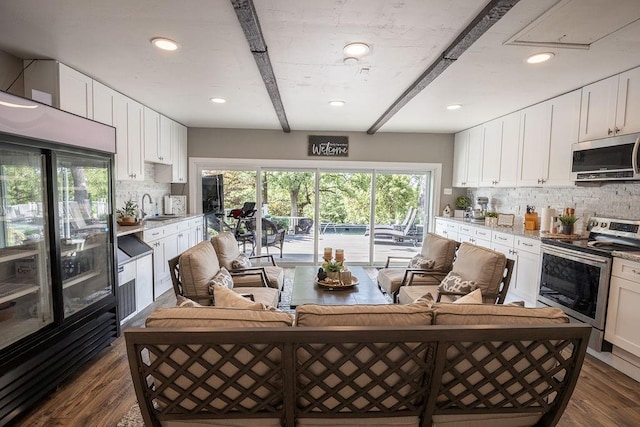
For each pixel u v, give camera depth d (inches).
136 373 49.2
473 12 73.0
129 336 47.1
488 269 99.9
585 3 67.9
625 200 117.7
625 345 94.4
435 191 225.6
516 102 144.6
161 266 159.0
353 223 229.8
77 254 98.7
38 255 82.7
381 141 219.3
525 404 56.4
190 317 51.4
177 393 51.4
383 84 122.3
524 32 81.4
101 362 99.0
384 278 143.5
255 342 47.7
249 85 126.2
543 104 142.0
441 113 166.1
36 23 79.5
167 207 200.7
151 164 188.7
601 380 93.0
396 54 95.7
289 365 49.0
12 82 99.5
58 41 89.3
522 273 141.0
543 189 160.7
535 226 154.6
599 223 122.0
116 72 112.7
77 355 91.0
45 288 83.7
